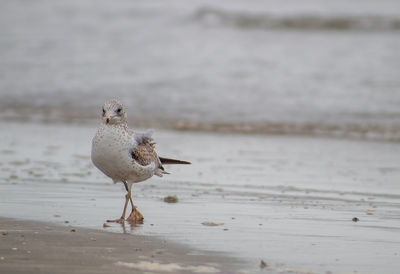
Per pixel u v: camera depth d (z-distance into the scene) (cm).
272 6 4691
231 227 857
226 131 1825
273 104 2152
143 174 896
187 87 2405
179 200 1046
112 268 635
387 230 853
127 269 633
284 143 1662
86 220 878
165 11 4453
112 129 863
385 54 3000
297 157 1473
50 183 1142
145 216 921
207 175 1264
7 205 959
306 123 1916
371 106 2109
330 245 767
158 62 2858
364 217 935
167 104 2153
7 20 4078
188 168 1333
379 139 1722
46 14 4378
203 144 1638
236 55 3008
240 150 1561
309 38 3488
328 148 1602
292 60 2892
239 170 1320
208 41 3388
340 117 1981
